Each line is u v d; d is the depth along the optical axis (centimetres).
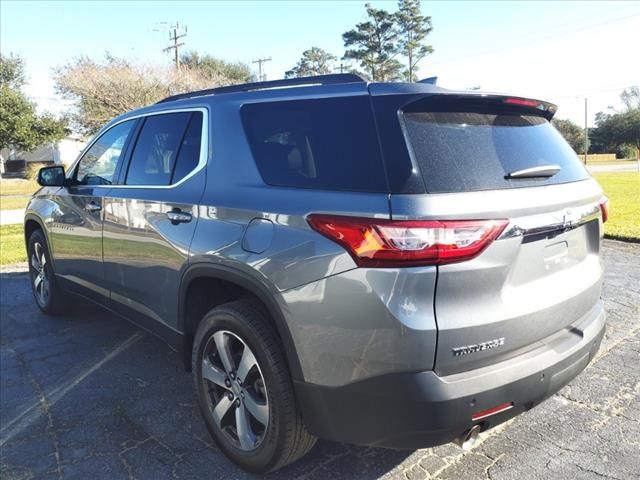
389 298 201
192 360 294
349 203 214
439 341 200
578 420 307
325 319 217
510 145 243
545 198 230
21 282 662
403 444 214
